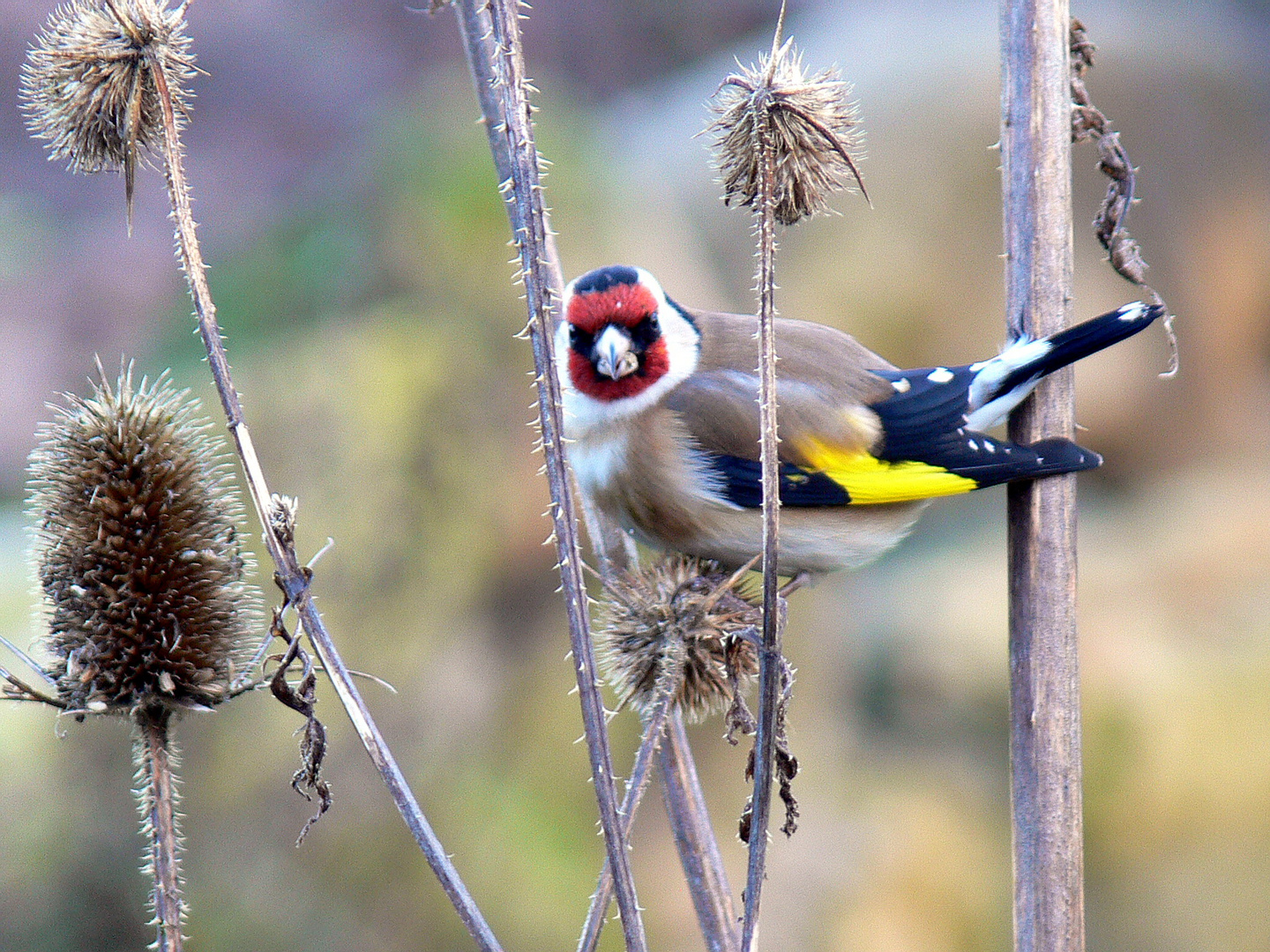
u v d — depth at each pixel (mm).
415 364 12258
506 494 12047
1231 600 14500
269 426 12031
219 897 10344
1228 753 13070
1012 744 4781
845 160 3973
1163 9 18281
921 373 6812
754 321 7129
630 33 18562
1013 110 4770
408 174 13750
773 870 11805
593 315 6699
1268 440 17078
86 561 4168
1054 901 4613
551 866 10898
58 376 13859
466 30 5016
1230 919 12461
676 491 6758
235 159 15078
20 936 9875
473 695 11453
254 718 10789
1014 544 4840
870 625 14516
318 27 15906
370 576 11570
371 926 10562
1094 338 4746
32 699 4105
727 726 4523
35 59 4055
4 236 14805
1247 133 17281
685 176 16516
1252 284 17156
